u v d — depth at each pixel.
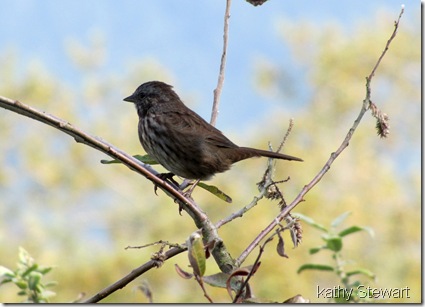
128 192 17.02
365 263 14.59
